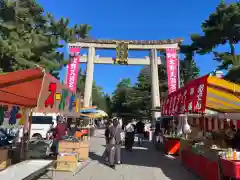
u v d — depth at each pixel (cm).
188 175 885
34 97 634
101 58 3159
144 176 862
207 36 2498
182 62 4109
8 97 668
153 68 3100
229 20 2300
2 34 1884
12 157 961
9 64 1870
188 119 1627
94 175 861
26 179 564
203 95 685
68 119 1811
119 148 1092
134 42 3131
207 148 794
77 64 3042
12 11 1845
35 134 2009
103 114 2545
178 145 1389
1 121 862
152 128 2492
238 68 1956
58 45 2112
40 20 2306
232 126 1284
